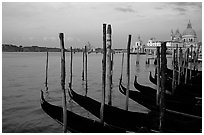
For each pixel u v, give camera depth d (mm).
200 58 62531
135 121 11539
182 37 111938
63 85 11164
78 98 16219
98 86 29438
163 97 10094
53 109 13469
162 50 10516
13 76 37875
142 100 15789
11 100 20969
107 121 12367
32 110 17641
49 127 14016
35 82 31875
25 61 79188
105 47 12391
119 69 54000
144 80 36750
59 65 61781
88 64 67438
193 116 11875
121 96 22953
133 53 138125
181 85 19266
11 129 13727
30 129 13672
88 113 16750
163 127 10141
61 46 11023
